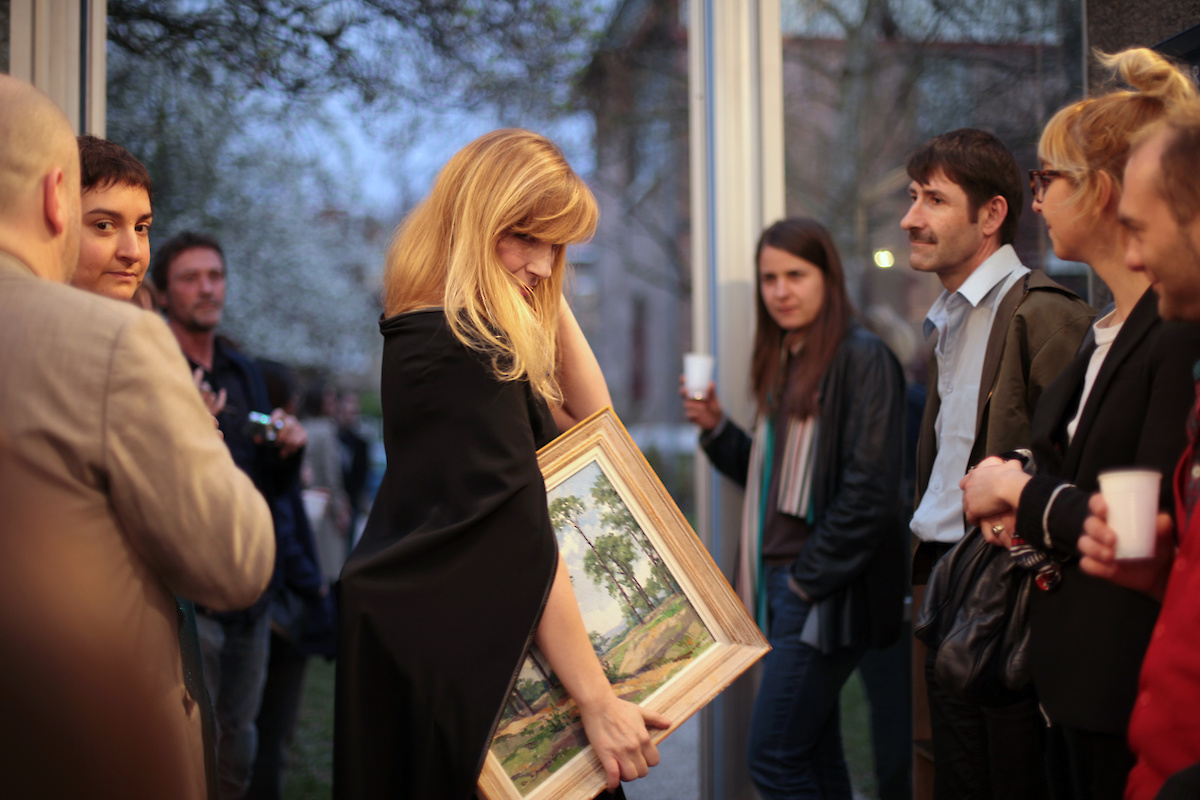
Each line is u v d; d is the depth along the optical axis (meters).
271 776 2.72
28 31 2.17
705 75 2.83
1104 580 1.10
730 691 2.60
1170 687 0.85
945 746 1.65
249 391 2.62
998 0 2.69
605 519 1.33
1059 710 1.13
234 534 0.99
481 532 1.16
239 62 2.78
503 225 1.25
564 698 1.22
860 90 3.19
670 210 6.41
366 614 1.14
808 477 2.22
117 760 0.95
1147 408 1.06
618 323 12.77
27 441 0.92
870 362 2.16
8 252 0.99
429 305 1.29
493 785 1.15
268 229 3.23
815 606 2.11
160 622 1.03
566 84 3.95
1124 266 1.19
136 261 1.47
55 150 1.03
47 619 0.91
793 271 2.27
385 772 1.12
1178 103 1.14
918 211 1.70
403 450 1.22
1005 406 1.52
